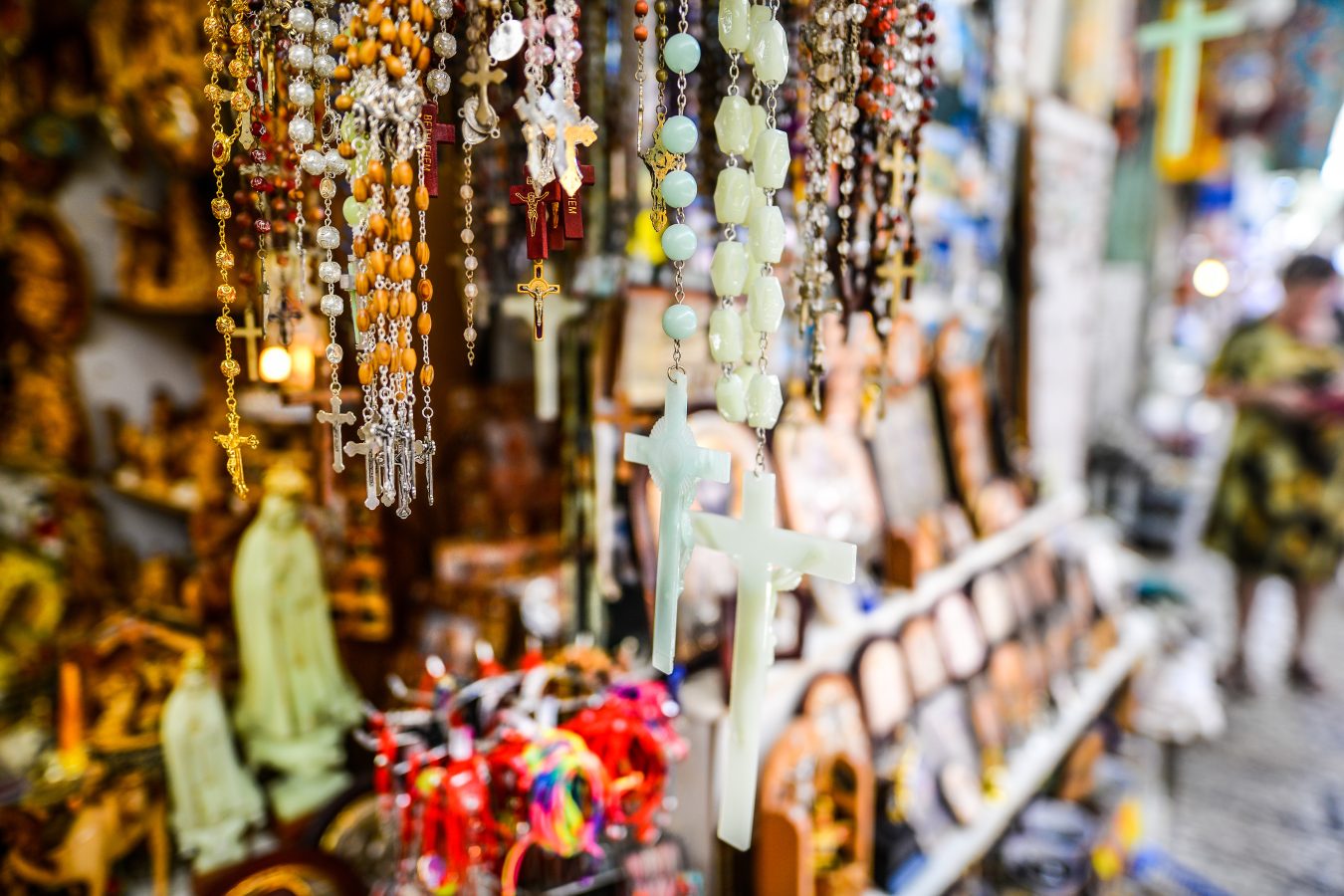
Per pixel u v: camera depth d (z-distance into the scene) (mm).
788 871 1393
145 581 2199
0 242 2158
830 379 1890
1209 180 5836
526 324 1648
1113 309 5066
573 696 1401
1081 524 3064
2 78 2084
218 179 791
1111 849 2201
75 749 1446
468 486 1893
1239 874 2348
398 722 1226
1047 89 2973
